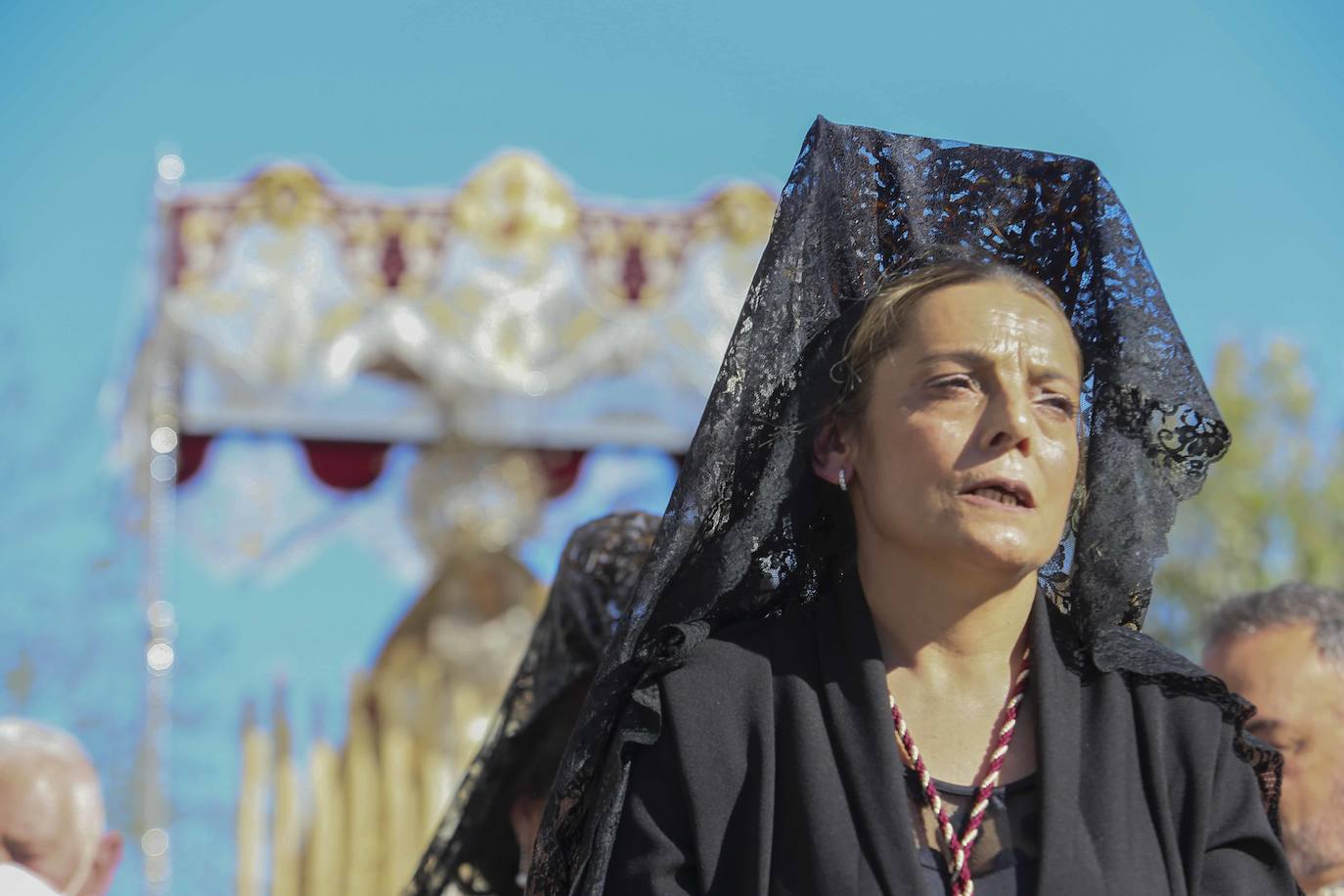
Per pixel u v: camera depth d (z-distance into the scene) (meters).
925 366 2.56
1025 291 2.64
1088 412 2.80
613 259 10.46
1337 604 3.89
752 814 2.47
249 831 9.47
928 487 2.50
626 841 2.52
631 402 11.16
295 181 10.16
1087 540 2.74
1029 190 2.89
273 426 10.80
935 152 2.91
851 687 2.55
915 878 2.38
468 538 10.52
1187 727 2.56
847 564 2.80
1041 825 2.42
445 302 10.23
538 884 2.67
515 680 3.97
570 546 3.93
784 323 2.75
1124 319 2.80
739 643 2.65
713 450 2.68
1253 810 2.54
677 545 2.65
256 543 10.91
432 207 10.36
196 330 9.91
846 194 2.86
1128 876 2.41
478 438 10.84
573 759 2.62
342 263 10.20
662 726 2.57
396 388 11.02
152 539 9.66
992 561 2.47
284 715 9.67
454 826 4.11
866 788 2.46
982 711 2.58
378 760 9.79
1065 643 2.68
